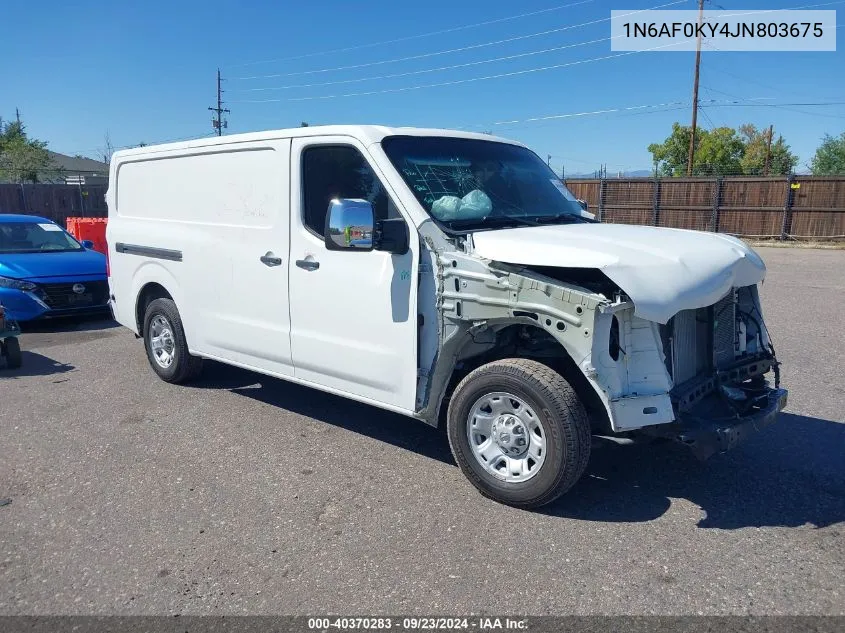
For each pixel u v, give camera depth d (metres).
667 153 54.28
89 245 11.58
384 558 3.53
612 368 3.58
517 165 5.21
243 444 5.13
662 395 3.68
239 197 5.44
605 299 3.52
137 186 6.69
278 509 4.09
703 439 3.67
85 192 25.95
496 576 3.35
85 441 5.24
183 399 6.25
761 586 3.23
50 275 9.54
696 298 3.63
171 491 4.36
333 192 4.73
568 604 3.12
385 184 4.39
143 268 6.64
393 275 4.34
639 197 25.97
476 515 3.97
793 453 4.79
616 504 4.07
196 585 3.33
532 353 4.18
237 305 5.58
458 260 4.02
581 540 3.67
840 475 4.43
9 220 10.77
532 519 3.91
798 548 3.56
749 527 3.78
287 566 3.48
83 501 4.24
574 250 3.67
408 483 4.42
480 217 4.47
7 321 7.30
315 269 4.84
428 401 4.32
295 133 4.94
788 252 20.36
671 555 3.51
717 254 3.97
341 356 4.77
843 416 5.54
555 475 3.78
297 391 6.49
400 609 3.12
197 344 6.14
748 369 4.41
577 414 3.73
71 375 7.17
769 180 23.20
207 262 5.80
